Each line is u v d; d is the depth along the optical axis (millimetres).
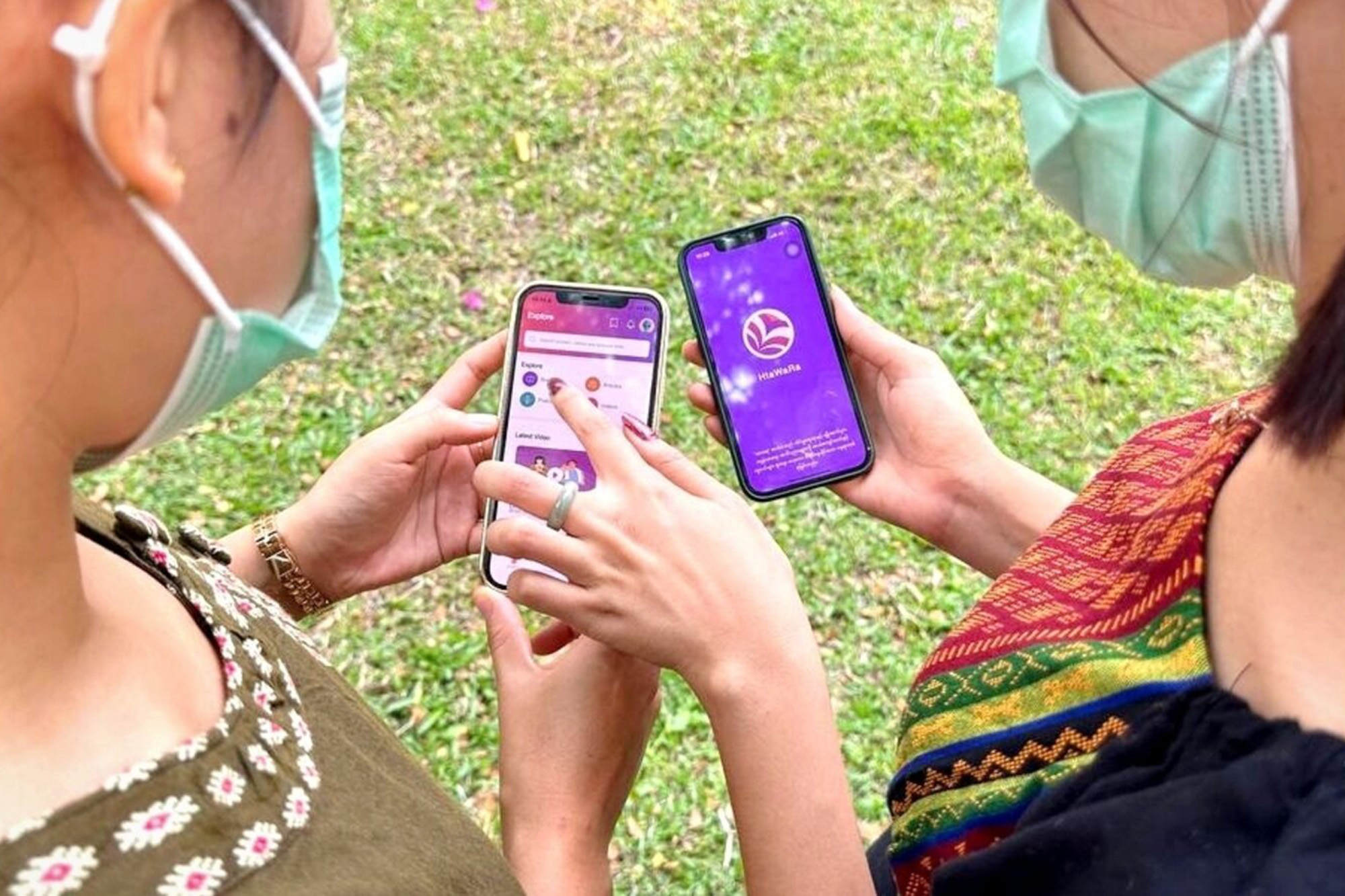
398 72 3508
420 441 1189
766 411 1291
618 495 957
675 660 941
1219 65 683
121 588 684
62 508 568
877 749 2248
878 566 2504
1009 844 713
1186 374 2883
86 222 517
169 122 531
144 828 565
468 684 2326
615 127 3416
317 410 2750
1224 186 738
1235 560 719
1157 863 629
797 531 2537
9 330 514
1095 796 700
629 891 2080
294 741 692
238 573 1177
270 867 604
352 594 1247
